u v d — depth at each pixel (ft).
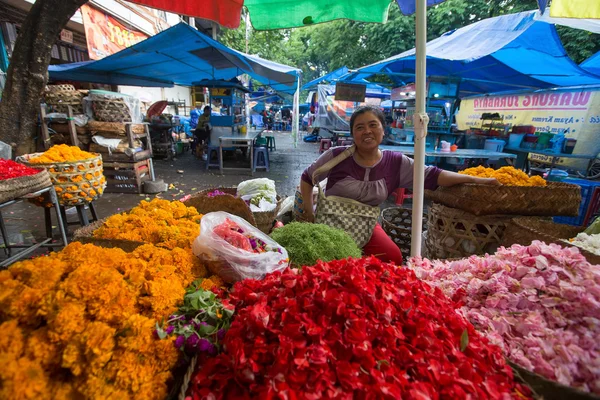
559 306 4.42
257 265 5.39
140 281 4.18
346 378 3.03
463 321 4.03
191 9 9.96
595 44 27.81
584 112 21.70
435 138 21.12
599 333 4.05
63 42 28.12
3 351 2.99
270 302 3.90
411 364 3.29
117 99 19.93
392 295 3.87
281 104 93.40
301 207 9.36
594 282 4.40
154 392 3.41
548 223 7.63
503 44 14.49
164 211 7.05
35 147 17.98
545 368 3.72
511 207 7.41
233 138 28.17
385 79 28.19
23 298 3.29
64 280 3.61
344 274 4.00
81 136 19.47
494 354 3.64
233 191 11.52
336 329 3.35
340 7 10.84
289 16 11.10
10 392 2.78
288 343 3.17
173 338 3.75
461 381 3.12
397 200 19.65
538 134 21.62
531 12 14.87
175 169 29.55
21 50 15.94
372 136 7.91
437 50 16.51
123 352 3.40
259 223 9.32
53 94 19.26
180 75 33.22
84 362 3.19
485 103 31.24
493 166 22.35
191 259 5.39
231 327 3.77
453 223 8.27
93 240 5.80
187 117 57.00
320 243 6.63
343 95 22.34
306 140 60.08
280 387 2.91
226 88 33.04
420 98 6.24
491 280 4.95
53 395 3.04
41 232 13.56
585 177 20.77
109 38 29.12
